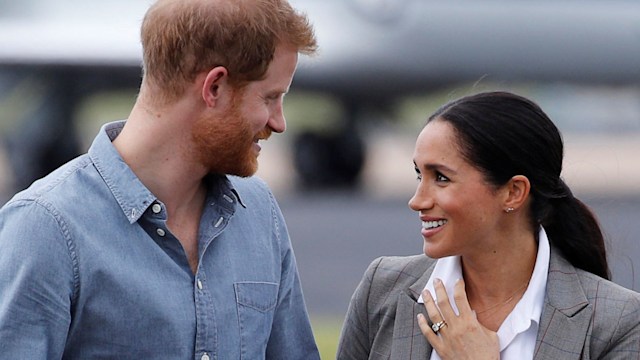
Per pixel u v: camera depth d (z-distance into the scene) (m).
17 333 7.53
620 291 8.44
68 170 7.88
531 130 8.27
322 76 35.84
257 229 8.48
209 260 8.16
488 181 8.24
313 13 36.34
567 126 54.62
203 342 7.96
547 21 36.72
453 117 8.25
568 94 45.50
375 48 35.81
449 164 8.23
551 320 8.39
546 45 36.62
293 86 36.22
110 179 7.83
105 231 7.77
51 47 34.75
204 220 8.15
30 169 36.50
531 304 8.44
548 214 8.52
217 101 7.77
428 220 8.37
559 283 8.49
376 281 8.98
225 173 8.01
